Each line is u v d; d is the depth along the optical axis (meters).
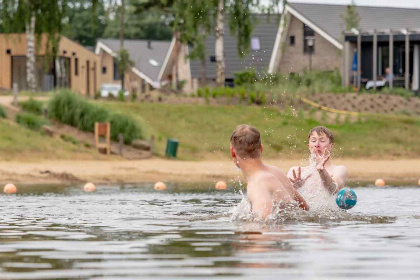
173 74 70.12
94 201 11.48
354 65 47.50
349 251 5.31
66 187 16.73
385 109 37.03
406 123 33.62
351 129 32.66
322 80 41.22
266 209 7.43
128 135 27.89
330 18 55.03
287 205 7.55
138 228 7.07
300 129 31.80
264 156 28.38
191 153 28.97
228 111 33.47
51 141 26.03
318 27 53.62
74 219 8.16
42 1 41.22
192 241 5.95
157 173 22.17
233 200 11.69
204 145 29.95
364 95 37.88
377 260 4.88
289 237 6.17
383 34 45.62
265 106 34.69
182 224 7.38
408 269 4.52
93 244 5.86
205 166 24.84
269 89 37.16
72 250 5.51
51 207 10.15
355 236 6.25
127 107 32.56
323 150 8.98
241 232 6.56
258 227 6.97
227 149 29.77
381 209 9.47
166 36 105.75
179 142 29.97
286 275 4.31
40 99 30.88
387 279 4.18
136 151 27.22
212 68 63.81
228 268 4.57
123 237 6.31
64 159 24.70
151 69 82.31
